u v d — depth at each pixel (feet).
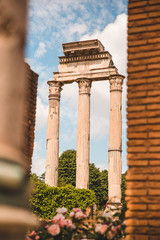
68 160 181.37
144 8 19.74
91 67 97.25
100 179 187.11
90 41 96.73
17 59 9.11
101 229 22.34
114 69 94.94
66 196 80.94
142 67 19.10
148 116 18.39
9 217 7.83
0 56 8.86
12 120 8.75
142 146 18.15
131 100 18.92
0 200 8.00
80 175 91.35
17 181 8.42
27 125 33.04
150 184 17.52
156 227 16.85
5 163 8.20
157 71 18.78
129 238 17.06
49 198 77.71
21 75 9.28
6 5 8.89
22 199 8.76
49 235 22.44
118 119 91.56
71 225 22.88
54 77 100.37
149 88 18.72
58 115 98.58
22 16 9.32
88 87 97.25
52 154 95.04
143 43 19.36
